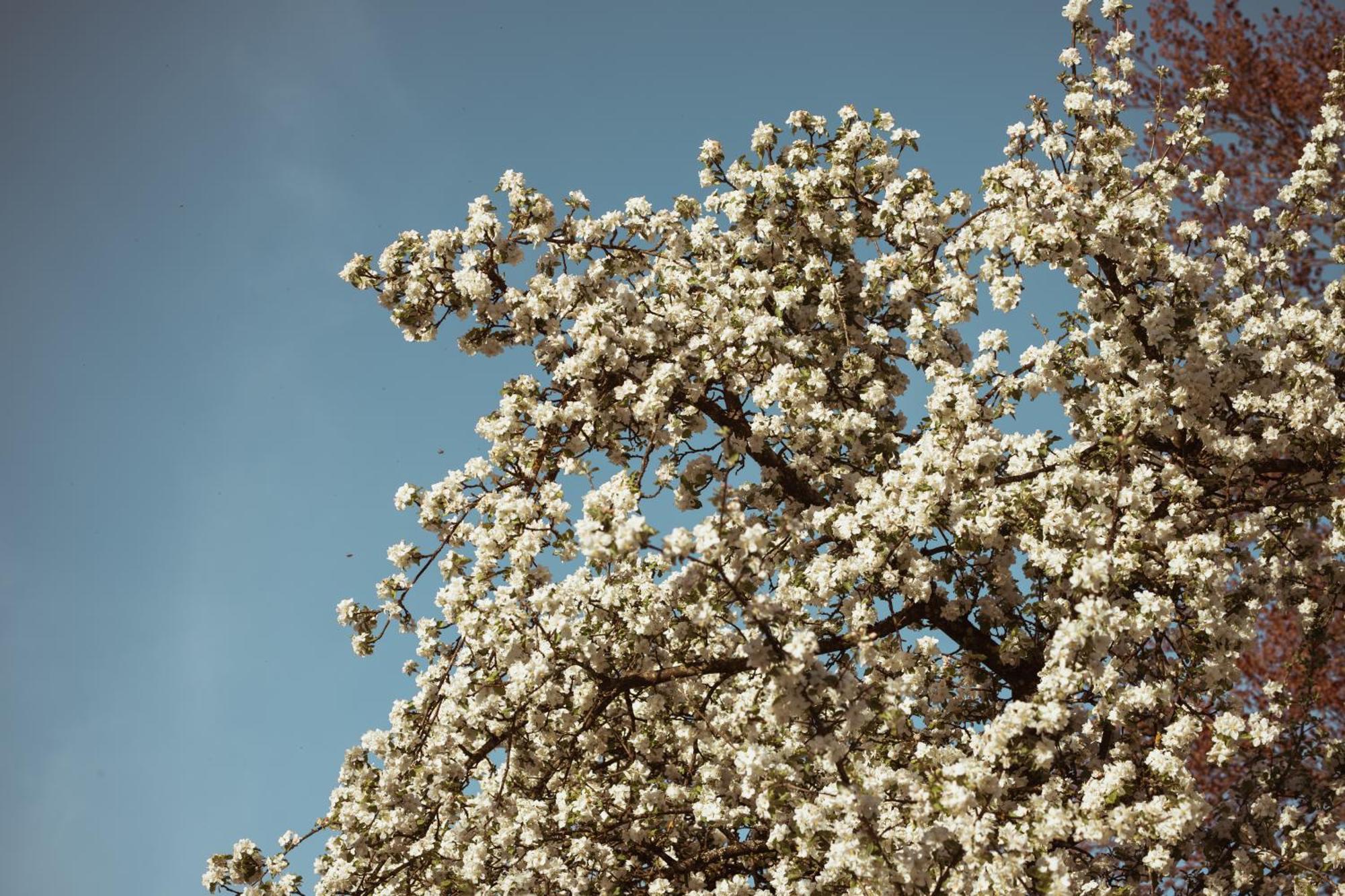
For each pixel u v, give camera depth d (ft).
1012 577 33.71
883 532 30.32
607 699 32.50
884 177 37.40
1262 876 32.42
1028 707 25.99
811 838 25.79
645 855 34.71
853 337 37.27
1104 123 35.99
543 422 32.32
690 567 26.37
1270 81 84.99
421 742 34.55
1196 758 47.03
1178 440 33.81
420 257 35.35
